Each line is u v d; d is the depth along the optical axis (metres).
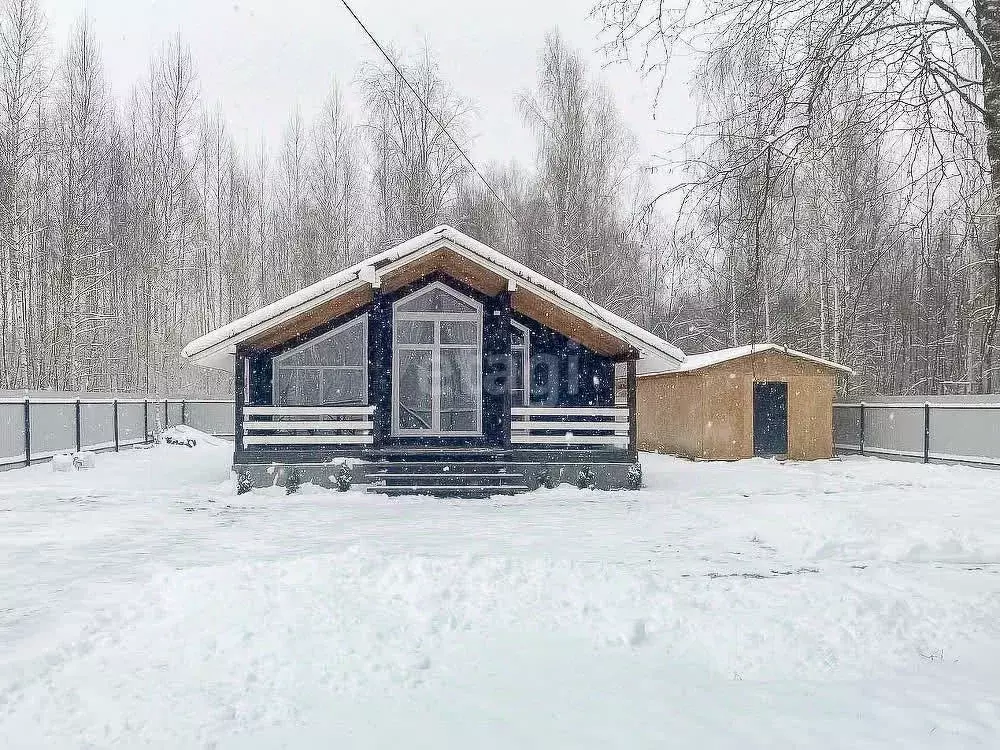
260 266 54.12
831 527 10.91
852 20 6.41
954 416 22.53
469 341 18.38
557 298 16.83
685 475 20.48
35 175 41.62
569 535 11.29
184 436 30.22
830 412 26.08
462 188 42.47
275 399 18.12
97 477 19.25
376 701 4.73
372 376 17.67
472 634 6.08
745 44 6.62
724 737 4.22
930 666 5.41
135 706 4.61
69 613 6.82
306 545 10.30
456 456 17.61
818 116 6.73
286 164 52.25
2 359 38.88
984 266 7.09
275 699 4.72
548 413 17.55
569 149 35.69
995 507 14.16
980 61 6.76
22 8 38.31
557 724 4.40
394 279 17.72
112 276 44.94
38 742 4.16
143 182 47.84
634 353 17.58
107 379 44.47
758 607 6.81
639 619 6.24
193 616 6.36
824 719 4.46
